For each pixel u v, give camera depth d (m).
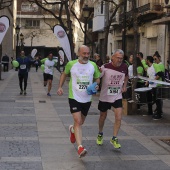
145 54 28.50
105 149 7.76
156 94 11.10
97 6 41.69
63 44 21.53
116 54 7.64
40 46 74.31
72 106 7.16
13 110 12.72
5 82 25.36
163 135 9.17
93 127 9.96
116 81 7.73
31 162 6.74
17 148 7.66
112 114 12.12
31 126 9.95
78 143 6.87
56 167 6.50
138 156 7.28
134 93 12.06
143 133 9.39
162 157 7.23
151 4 25.70
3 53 46.03
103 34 43.41
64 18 68.12
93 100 16.14
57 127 9.88
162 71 11.48
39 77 33.00
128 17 28.42
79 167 6.53
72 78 7.23
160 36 25.25
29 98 16.38
